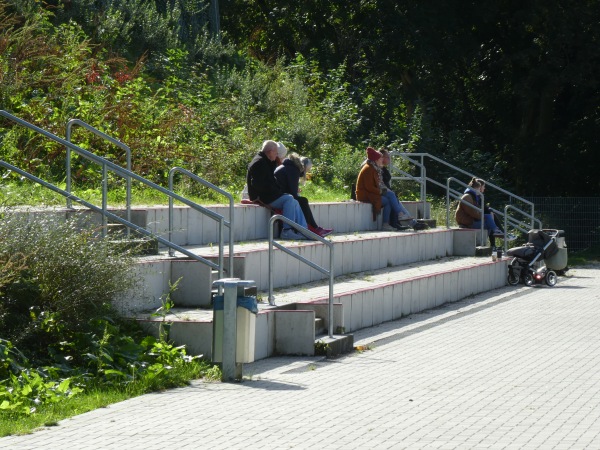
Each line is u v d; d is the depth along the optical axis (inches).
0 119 918.4
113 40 1301.7
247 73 1507.1
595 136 1984.5
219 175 1099.3
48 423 446.3
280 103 1465.3
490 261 1154.7
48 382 513.7
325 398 514.9
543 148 1996.8
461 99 2098.9
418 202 1332.4
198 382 557.6
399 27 1909.4
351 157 1386.6
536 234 1206.9
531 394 531.2
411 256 1104.8
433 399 514.9
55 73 1026.1
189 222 831.7
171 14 1518.2
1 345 523.2
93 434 428.5
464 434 436.5
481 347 703.7
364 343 716.0
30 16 1130.7
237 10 2342.5
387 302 844.0
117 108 1018.1
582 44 1852.9
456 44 1925.4
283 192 939.3
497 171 1815.9
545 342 729.6
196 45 1533.0
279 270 808.3
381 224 1171.3
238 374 564.4
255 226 925.8
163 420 458.0
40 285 575.2
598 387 552.4
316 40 2206.0
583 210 1729.8
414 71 2030.0
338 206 1093.1
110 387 528.7
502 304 992.9
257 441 419.8
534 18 1857.8
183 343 600.7
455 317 882.1
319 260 882.1
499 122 2096.5
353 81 2123.5
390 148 1632.6
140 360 566.9
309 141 1393.9
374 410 486.3
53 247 583.8
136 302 637.3
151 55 1382.9
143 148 1010.1
